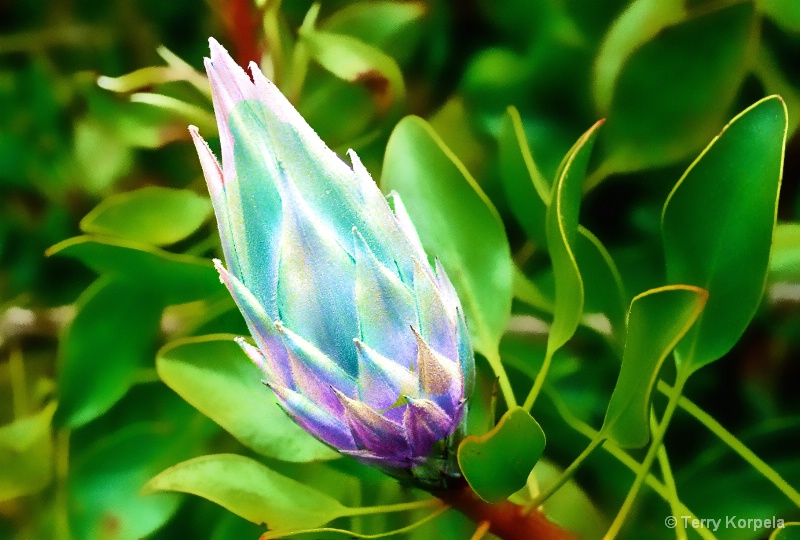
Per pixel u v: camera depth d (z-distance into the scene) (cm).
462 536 74
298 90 78
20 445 77
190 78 78
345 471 72
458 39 84
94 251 73
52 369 83
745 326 68
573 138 82
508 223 82
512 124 74
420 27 84
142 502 75
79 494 75
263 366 65
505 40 83
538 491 72
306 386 64
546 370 69
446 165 74
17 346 83
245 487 70
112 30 88
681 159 75
